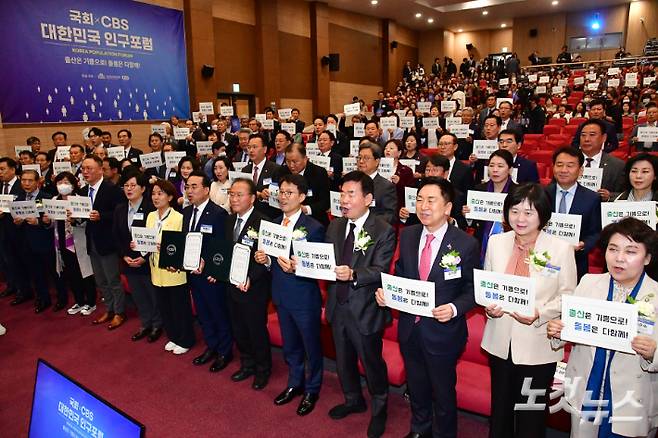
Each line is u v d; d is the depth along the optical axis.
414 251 2.41
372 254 2.59
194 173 3.57
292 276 2.96
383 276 2.27
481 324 3.19
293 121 10.29
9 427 3.05
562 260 2.10
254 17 14.63
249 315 3.23
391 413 3.05
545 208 2.09
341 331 2.78
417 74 19.62
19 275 5.18
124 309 4.62
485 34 24.11
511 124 6.91
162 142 7.53
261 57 14.74
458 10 19.97
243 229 3.25
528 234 2.14
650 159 3.20
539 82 15.30
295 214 2.95
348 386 2.95
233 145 8.66
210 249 3.31
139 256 4.03
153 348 4.07
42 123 9.13
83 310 4.83
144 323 4.27
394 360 3.18
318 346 3.09
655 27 19.81
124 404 3.23
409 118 8.32
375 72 20.44
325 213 4.47
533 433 2.19
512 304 2.00
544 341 2.12
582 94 13.76
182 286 3.84
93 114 9.99
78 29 9.59
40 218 4.78
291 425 2.95
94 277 4.85
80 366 3.78
